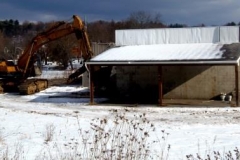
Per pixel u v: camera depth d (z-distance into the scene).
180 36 33.97
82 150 11.07
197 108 26.86
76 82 45.41
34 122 17.86
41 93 37.97
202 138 14.34
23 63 39.44
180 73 32.28
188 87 32.22
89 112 25.05
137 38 35.09
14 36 170.50
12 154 10.63
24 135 14.15
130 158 9.17
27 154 10.78
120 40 35.50
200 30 33.53
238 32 32.78
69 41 70.75
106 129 15.04
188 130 16.70
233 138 14.38
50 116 20.67
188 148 12.31
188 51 30.38
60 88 41.34
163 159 10.45
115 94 34.41
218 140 13.91
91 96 29.73
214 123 19.84
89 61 29.39
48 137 13.52
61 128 16.11
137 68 33.62
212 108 26.66
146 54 30.47
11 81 39.56
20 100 33.06
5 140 13.03
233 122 20.20
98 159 9.51
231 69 31.16
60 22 37.59
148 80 33.38
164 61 27.91
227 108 26.48
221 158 9.90
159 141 13.02
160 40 34.56
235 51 29.00
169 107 27.58
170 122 20.25
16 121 18.16
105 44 38.59
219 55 28.02
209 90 31.69
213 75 31.56
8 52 93.88
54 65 80.31
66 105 29.31
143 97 33.44
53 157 10.16
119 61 28.78
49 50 75.94
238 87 29.33
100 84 34.94
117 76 34.22
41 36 38.53
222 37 33.03
